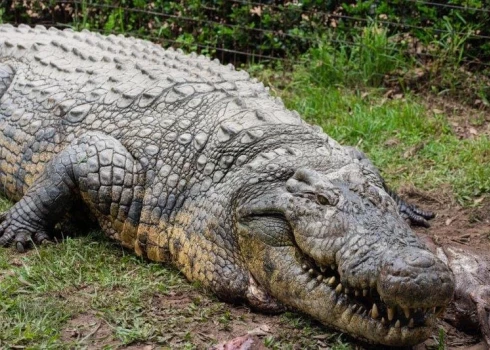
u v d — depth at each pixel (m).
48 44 7.53
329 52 9.84
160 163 5.86
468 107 9.24
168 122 6.04
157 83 6.46
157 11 10.43
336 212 4.69
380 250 4.45
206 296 5.42
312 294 4.81
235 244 5.29
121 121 6.24
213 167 5.60
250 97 6.39
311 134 5.77
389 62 9.63
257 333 4.95
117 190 5.87
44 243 6.00
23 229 6.01
